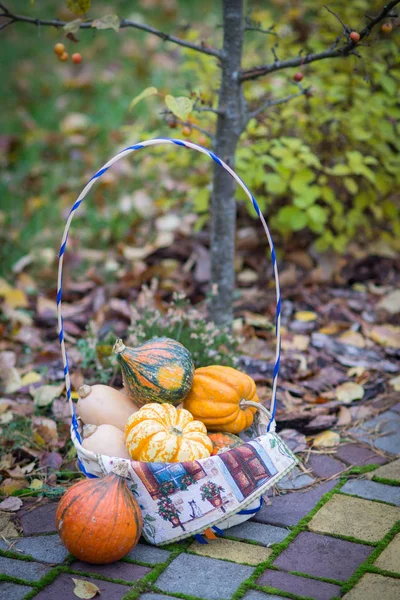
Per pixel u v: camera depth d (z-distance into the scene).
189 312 3.28
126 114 5.97
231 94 3.29
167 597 2.06
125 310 3.92
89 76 6.61
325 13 4.31
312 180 4.22
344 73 4.29
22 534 2.38
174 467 2.22
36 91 6.54
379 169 4.20
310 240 4.50
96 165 5.31
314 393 3.28
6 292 4.08
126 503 2.17
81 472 2.68
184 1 8.23
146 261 4.45
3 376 3.45
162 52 6.89
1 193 5.16
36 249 4.61
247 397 2.56
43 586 2.11
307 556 2.24
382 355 3.59
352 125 4.07
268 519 2.44
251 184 3.94
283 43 4.48
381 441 2.91
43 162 5.49
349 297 4.14
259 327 3.84
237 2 3.19
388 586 2.08
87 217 4.91
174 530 2.26
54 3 7.81
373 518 2.41
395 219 4.35
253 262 4.42
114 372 3.30
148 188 5.13
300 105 4.10
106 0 8.05
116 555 2.17
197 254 4.43
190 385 2.51
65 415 3.08
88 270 4.42
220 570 2.18
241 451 2.28
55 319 3.95
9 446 2.91
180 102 2.79
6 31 7.49
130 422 2.35
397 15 2.83
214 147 3.39
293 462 2.35
